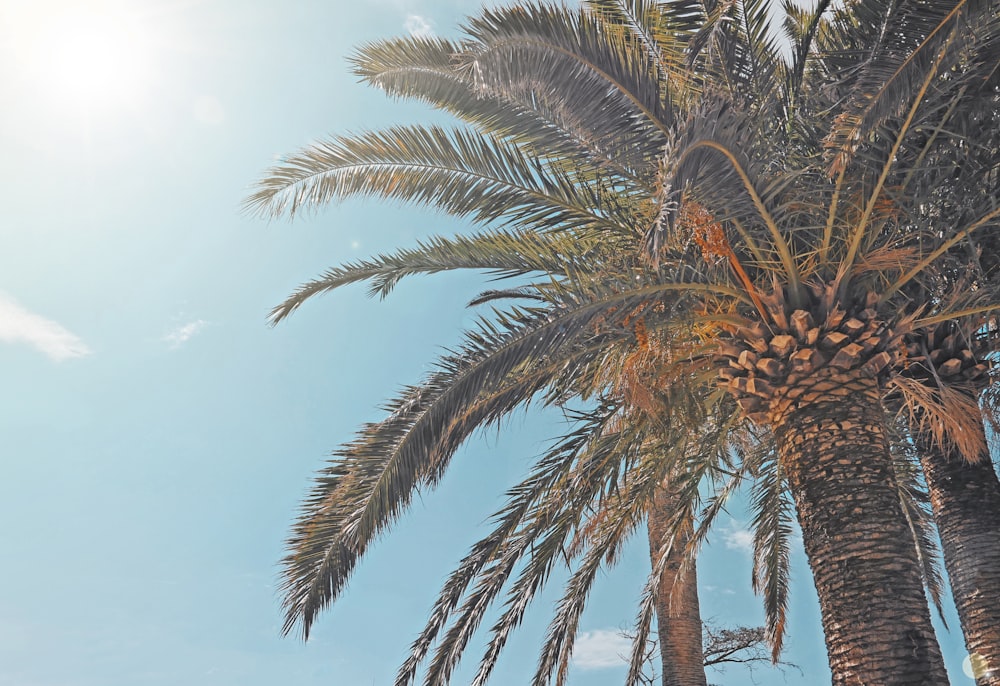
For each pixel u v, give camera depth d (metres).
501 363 7.54
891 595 7.05
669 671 13.63
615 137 7.38
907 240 8.35
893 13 6.69
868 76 6.55
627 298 7.83
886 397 9.77
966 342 8.90
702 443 10.84
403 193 9.04
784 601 13.42
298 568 8.80
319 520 8.88
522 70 6.81
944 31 6.40
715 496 12.42
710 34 6.95
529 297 10.91
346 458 9.12
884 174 7.37
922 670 6.77
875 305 7.95
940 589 13.30
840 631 7.14
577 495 10.39
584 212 8.79
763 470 11.82
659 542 14.17
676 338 8.66
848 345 7.79
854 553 7.26
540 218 8.95
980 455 9.41
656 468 10.67
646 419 9.86
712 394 9.66
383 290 10.07
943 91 7.20
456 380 7.63
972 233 8.45
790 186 7.84
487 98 8.06
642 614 12.19
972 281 8.62
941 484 9.62
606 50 6.97
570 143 8.16
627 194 8.72
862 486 7.46
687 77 7.86
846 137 6.72
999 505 9.32
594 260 8.50
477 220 9.15
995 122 7.97
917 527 13.20
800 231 8.09
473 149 8.70
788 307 7.95
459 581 10.29
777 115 8.30
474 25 6.82
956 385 8.85
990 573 9.03
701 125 6.26
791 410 7.95
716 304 8.38
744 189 7.17
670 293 8.20
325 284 9.75
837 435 7.67
